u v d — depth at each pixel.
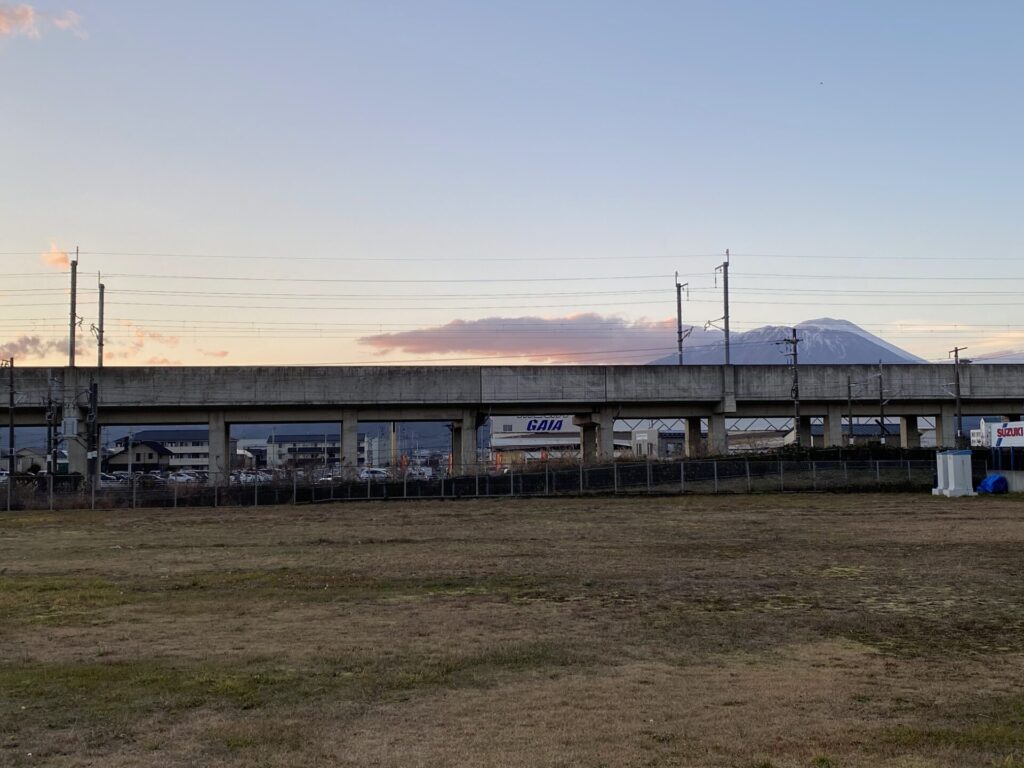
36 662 15.73
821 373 69.38
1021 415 78.38
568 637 17.81
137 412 63.38
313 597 23.11
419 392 63.38
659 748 10.52
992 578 25.91
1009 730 11.29
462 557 31.19
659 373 67.00
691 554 31.72
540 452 110.38
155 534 40.09
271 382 61.38
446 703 12.82
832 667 15.32
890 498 56.41
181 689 13.66
